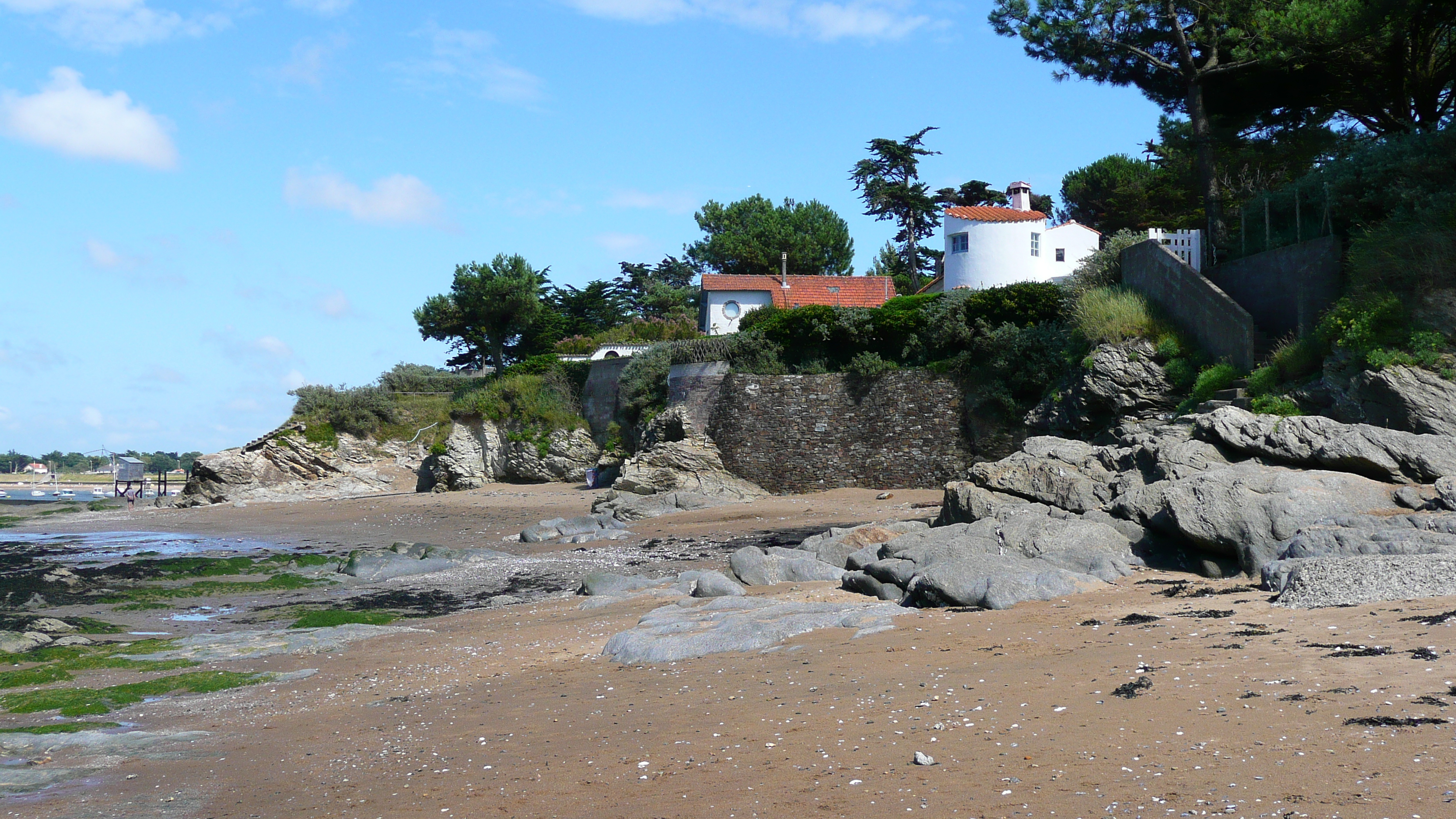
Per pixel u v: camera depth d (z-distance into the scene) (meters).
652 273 104.31
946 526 20.62
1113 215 66.62
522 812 7.88
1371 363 21.25
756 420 44.22
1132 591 15.31
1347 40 29.19
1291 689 8.58
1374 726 7.31
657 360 50.50
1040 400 38.91
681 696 11.68
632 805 7.72
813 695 10.83
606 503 40.75
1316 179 28.70
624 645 14.98
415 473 62.88
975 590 15.68
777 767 8.30
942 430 40.88
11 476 170.50
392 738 11.27
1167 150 44.50
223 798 9.29
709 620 16.23
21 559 35.47
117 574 29.83
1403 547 13.71
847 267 92.25
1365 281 23.50
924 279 83.12
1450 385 19.89
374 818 8.16
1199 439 21.80
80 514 57.62
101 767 10.63
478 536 37.94
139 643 19.05
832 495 40.47
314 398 63.81
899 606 16.17
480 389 61.22
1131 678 9.77
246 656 17.75
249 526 46.12
